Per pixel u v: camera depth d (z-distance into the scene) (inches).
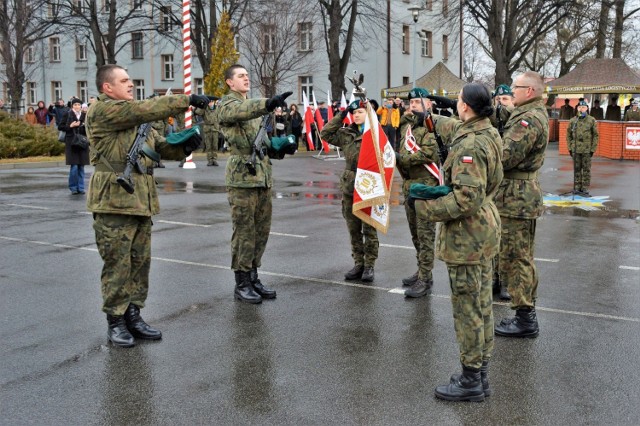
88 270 303.0
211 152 842.8
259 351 205.0
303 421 159.5
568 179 708.0
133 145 205.5
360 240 287.1
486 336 172.1
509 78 1299.2
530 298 217.6
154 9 1647.4
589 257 334.6
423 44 1755.7
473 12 1283.2
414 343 212.5
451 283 170.6
